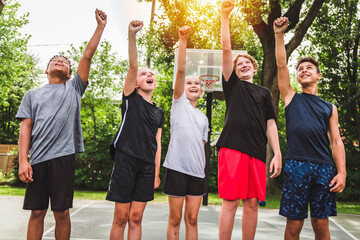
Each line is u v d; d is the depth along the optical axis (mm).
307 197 2223
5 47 15391
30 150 2348
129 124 2443
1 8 4672
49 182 2270
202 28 10484
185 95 2951
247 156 2332
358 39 12156
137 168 2393
